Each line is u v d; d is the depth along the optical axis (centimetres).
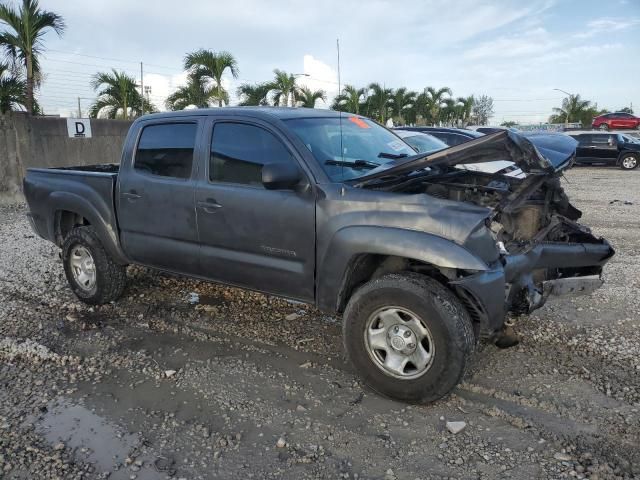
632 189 1488
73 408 352
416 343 337
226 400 358
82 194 516
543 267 393
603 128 3691
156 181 459
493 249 332
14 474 287
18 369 406
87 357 424
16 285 602
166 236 461
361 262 365
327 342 447
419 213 334
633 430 317
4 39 1554
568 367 394
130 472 288
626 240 813
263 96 2539
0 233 911
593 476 278
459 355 323
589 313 498
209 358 421
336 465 292
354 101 2639
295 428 326
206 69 2189
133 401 360
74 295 569
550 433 316
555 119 6431
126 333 470
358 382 380
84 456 302
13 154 1282
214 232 424
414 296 329
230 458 299
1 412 347
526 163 345
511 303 372
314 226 370
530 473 282
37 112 1655
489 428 323
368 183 367
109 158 1559
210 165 430
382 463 293
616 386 366
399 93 3812
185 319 500
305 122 418
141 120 487
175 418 338
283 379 386
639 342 434
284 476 284
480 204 393
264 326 482
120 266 525
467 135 1092
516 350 421
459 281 322
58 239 565
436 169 421
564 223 452
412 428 324
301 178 378
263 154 402
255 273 409
